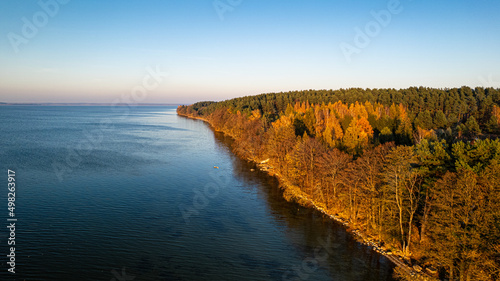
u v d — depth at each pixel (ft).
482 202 113.91
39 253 141.28
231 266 136.98
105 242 153.28
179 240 158.40
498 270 103.81
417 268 134.21
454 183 124.26
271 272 133.59
